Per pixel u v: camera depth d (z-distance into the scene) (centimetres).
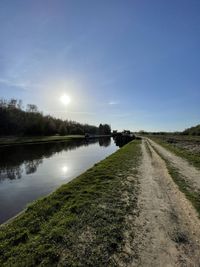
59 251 512
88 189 1010
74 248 526
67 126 11912
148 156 2259
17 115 8450
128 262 482
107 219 689
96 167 1603
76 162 2741
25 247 524
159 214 743
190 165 1706
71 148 4956
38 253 500
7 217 1002
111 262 480
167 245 552
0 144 4975
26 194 1368
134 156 2248
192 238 588
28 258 481
